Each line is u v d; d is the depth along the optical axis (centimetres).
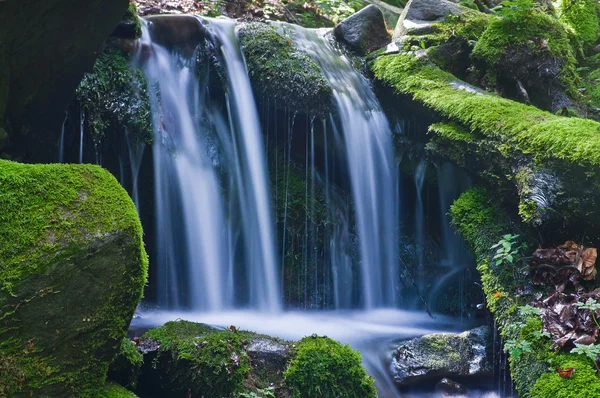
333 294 565
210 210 533
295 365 356
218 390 345
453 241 563
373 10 659
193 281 525
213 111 551
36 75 388
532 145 426
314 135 556
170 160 517
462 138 481
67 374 268
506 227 450
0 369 249
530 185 417
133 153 503
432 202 576
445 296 560
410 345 425
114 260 276
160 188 514
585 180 391
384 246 573
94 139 482
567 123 428
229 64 557
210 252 531
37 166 276
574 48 680
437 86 550
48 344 262
